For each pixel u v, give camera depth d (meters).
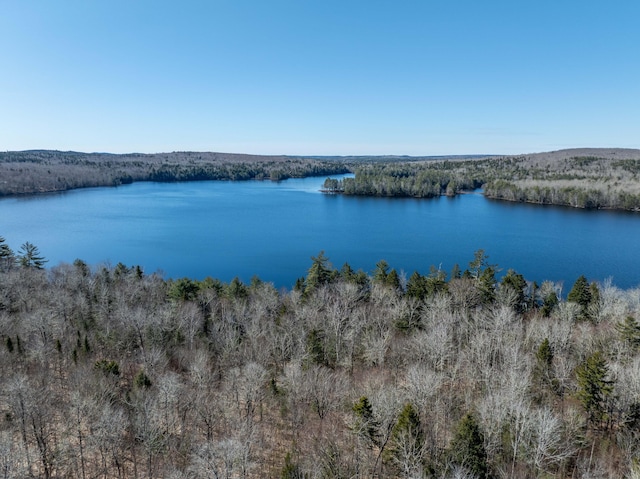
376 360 47.91
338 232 152.62
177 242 137.50
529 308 70.94
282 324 54.69
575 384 40.78
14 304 64.81
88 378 39.12
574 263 112.00
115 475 33.81
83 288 70.94
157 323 52.34
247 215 186.75
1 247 83.12
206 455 29.61
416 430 30.14
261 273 107.25
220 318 60.25
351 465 31.62
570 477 31.47
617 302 63.22
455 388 42.94
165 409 35.78
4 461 28.66
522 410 30.98
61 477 32.34
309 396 38.91
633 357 44.38
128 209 199.00
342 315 56.62
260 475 32.03
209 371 43.97
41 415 33.78
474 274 83.19
